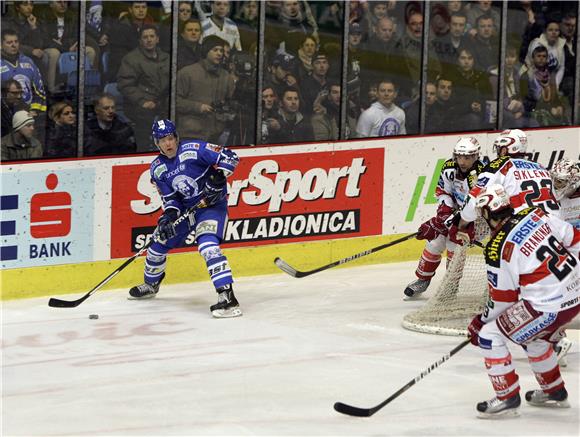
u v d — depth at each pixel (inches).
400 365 789.9
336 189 1102.4
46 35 953.5
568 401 709.3
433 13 1151.6
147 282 967.0
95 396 716.0
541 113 1241.4
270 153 1060.5
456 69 1175.0
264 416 677.9
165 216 932.0
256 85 1066.7
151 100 1017.5
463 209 820.6
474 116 1195.9
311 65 1091.9
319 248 1098.7
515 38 1206.3
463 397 719.1
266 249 1068.5
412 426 660.1
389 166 1133.1
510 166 812.6
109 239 988.6
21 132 951.6
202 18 1029.8
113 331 872.3
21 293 952.9
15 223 941.2
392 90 1141.7
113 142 1000.9
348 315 930.7
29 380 749.9
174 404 700.0
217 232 932.6
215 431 649.0
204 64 1038.4
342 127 1115.3
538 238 657.6
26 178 941.2
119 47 992.2
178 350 823.1
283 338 858.8
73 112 974.4
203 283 1034.1
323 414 682.2
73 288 976.3
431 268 980.6
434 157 1162.0
